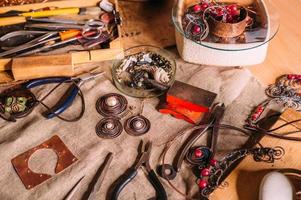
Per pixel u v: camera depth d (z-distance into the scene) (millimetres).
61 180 783
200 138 844
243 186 757
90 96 910
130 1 1140
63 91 922
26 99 901
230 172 780
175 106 872
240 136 845
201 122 864
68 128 862
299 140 813
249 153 799
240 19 910
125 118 877
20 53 947
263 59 955
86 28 987
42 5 1042
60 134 854
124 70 952
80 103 902
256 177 768
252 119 866
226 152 819
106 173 792
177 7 962
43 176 790
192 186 770
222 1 989
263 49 918
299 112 856
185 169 796
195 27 908
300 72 960
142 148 829
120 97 904
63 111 888
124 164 808
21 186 779
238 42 896
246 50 901
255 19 954
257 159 791
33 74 928
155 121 871
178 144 833
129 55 989
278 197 686
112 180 784
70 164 805
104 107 884
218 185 762
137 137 847
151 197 757
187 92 868
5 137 853
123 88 920
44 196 764
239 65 948
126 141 840
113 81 943
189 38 902
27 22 1008
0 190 776
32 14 1017
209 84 926
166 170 794
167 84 911
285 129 833
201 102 851
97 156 818
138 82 918
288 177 748
